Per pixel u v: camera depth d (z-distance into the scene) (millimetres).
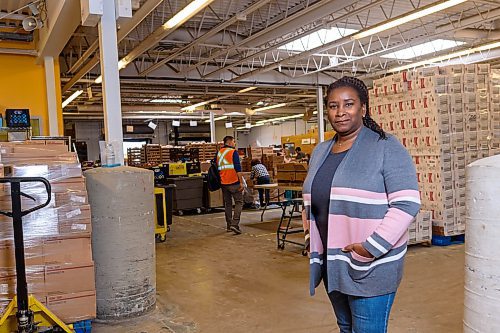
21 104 8031
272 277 4684
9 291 2916
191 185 9961
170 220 7711
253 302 3938
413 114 6035
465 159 5930
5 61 7938
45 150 3391
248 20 8883
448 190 5793
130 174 3648
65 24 5945
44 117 8172
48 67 7902
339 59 12070
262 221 8508
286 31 8062
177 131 23078
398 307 3600
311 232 1877
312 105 21016
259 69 11117
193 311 3777
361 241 1685
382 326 1708
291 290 4219
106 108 4242
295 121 26672
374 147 1711
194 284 4559
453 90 5840
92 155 22953
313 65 13188
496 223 1514
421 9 6805
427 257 5191
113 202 3592
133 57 9031
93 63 9078
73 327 3105
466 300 1636
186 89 14008
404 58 12250
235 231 7305
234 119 25797
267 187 7973
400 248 1685
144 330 3406
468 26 9219
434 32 9797
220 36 9297
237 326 3412
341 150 1832
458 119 5871
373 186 1667
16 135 5500
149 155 12383
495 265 1521
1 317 2758
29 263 2980
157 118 21250
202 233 7457
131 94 15289
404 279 4340
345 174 1726
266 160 12562
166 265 5387
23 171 3012
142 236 3723
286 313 3635
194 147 12398
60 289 3055
